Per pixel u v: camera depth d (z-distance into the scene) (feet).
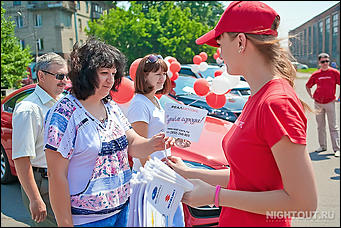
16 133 6.56
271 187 3.89
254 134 3.77
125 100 9.82
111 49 5.23
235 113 15.87
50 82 7.13
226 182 5.13
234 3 4.15
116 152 5.25
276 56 4.00
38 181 7.02
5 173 11.08
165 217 4.20
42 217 6.40
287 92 3.70
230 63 4.25
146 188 4.07
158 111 8.17
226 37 4.16
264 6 4.01
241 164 3.97
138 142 5.81
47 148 4.67
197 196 4.16
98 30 59.11
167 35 67.97
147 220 4.03
